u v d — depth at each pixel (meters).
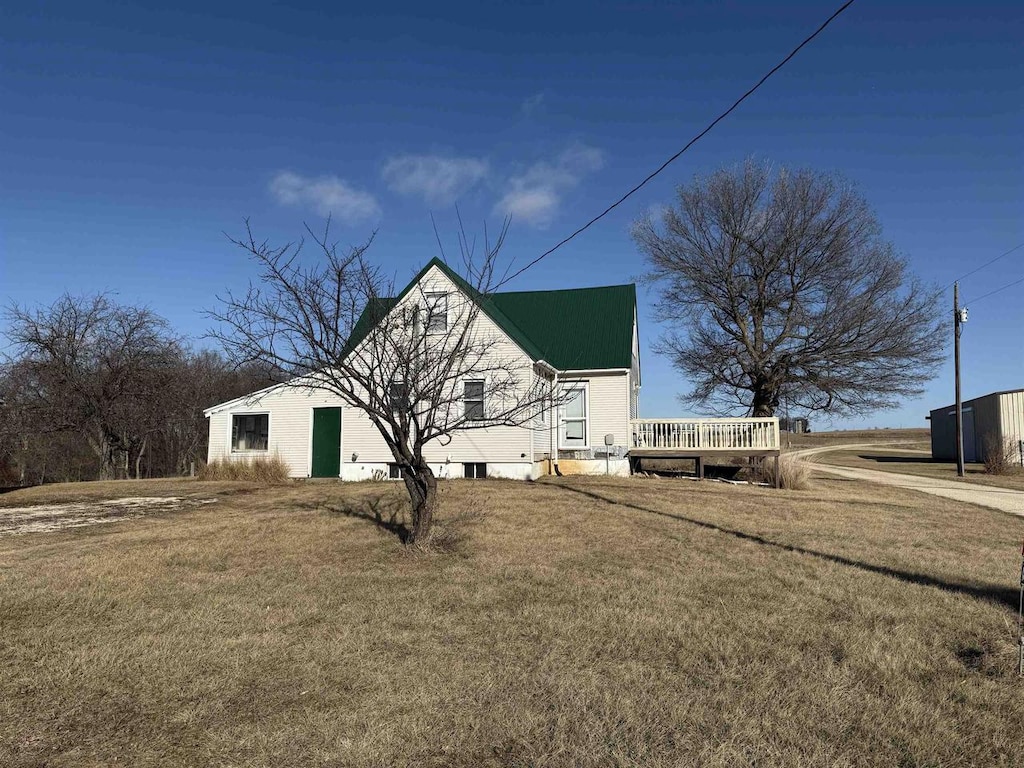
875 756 3.85
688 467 27.38
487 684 4.82
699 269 29.09
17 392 30.08
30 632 6.01
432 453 20.38
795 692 4.65
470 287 10.63
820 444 70.31
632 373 25.94
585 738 4.02
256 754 3.87
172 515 13.66
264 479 20.94
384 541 10.12
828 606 6.81
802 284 27.64
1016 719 4.35
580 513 13.02
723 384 30.23
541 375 20.38
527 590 7.41
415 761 3.79
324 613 6.57
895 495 18.97
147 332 32.16
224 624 6.21
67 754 3.89
